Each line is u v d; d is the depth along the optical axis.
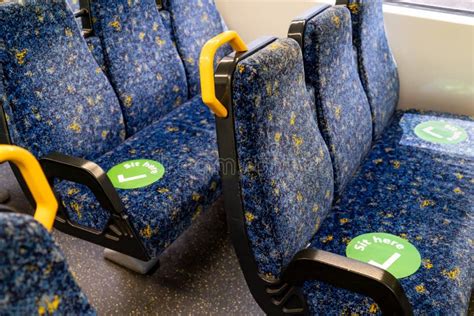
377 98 2.25
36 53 1.81
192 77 2.67
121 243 1.79
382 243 1.63
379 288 1.19
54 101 1.87
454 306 1.41
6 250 0.70
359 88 2.06
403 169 2.06
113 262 2.25
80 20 2.31
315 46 1.70
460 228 1.70
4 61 1.69
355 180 2.01
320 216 1.63
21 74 1.75
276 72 1.33
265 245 1.37
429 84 2.63
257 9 2.85
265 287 1.44
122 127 2.23
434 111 2.57
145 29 2.32
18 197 2.68
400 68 2.66
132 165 2.05
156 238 1.79
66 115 1.92
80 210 1.84
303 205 1.49
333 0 2.68
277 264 1.39
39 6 1.81
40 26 1.82
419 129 2.37
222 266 2.22
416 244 1.63
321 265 1.26
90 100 2.03
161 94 2.44
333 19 1.79
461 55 2.48
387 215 1.78
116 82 2.19
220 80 1.23
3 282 0.70
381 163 2.12
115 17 2.15
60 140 1.89
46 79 1.84
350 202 1.87
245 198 1.33
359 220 1.76
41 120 1.81
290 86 1.43
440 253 1.58
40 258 0.75
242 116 1.25
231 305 2.02
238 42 1.31
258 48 1.35
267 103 1.29
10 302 0.71
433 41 2.51
